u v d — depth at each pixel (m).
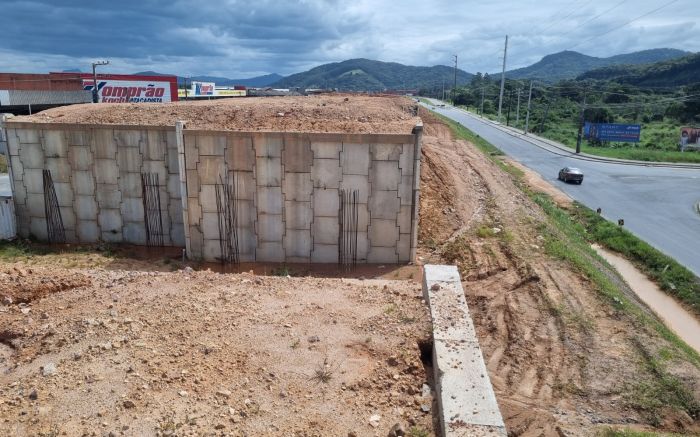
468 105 110.19
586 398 9.26
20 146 16.83
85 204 16.94
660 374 9.79
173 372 6.56
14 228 17.41
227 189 15.15
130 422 5.61
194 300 8.68
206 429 5.59
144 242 16.95
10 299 8.84
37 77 43.94
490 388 6.43
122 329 7.52
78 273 10.19
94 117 17.47
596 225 25.02
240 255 15.59
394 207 15.02
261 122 16.92
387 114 19.22
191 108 18.70
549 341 10.93
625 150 52.62
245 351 7.18
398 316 8.30
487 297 13.05
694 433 8.62
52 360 6.79
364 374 6.91
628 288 17.42
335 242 15.32
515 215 19.28
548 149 50.78
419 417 6.30
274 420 5.91
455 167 25.36
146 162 16.33
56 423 5.56
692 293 17.73
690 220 26.59
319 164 14.82
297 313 8.39
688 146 54.34
